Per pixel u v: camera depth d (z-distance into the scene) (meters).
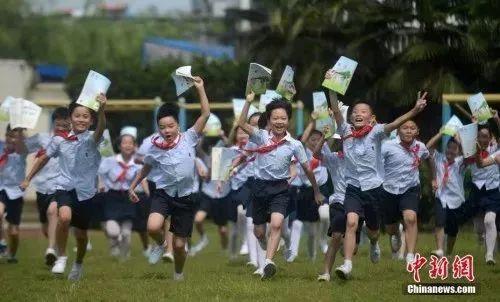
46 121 40.78
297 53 35.41
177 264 15.76
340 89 14.98
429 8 31.56
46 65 60.91
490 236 18.45
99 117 15.68
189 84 15.13
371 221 15.31
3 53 63.03
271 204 15.57
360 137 15.00
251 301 13.12
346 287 14.41
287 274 16.53
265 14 41.56
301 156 15.62
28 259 21.42
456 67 31.80
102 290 14.52
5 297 14.18
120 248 21.86
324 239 21.22
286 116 15.67
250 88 15.87
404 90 31.11
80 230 16.09
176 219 15.26
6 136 19.92
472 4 29.33
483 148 18.94
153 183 16.31
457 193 19.36
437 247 19.41
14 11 64.38
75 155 15.98
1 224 20.06
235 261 20.69
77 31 66.12
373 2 34.47
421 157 18.06
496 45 31.30
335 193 15.62
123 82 42.09
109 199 21.77
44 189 19.92
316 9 35.16
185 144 15.13
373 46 33.28
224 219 23.67
